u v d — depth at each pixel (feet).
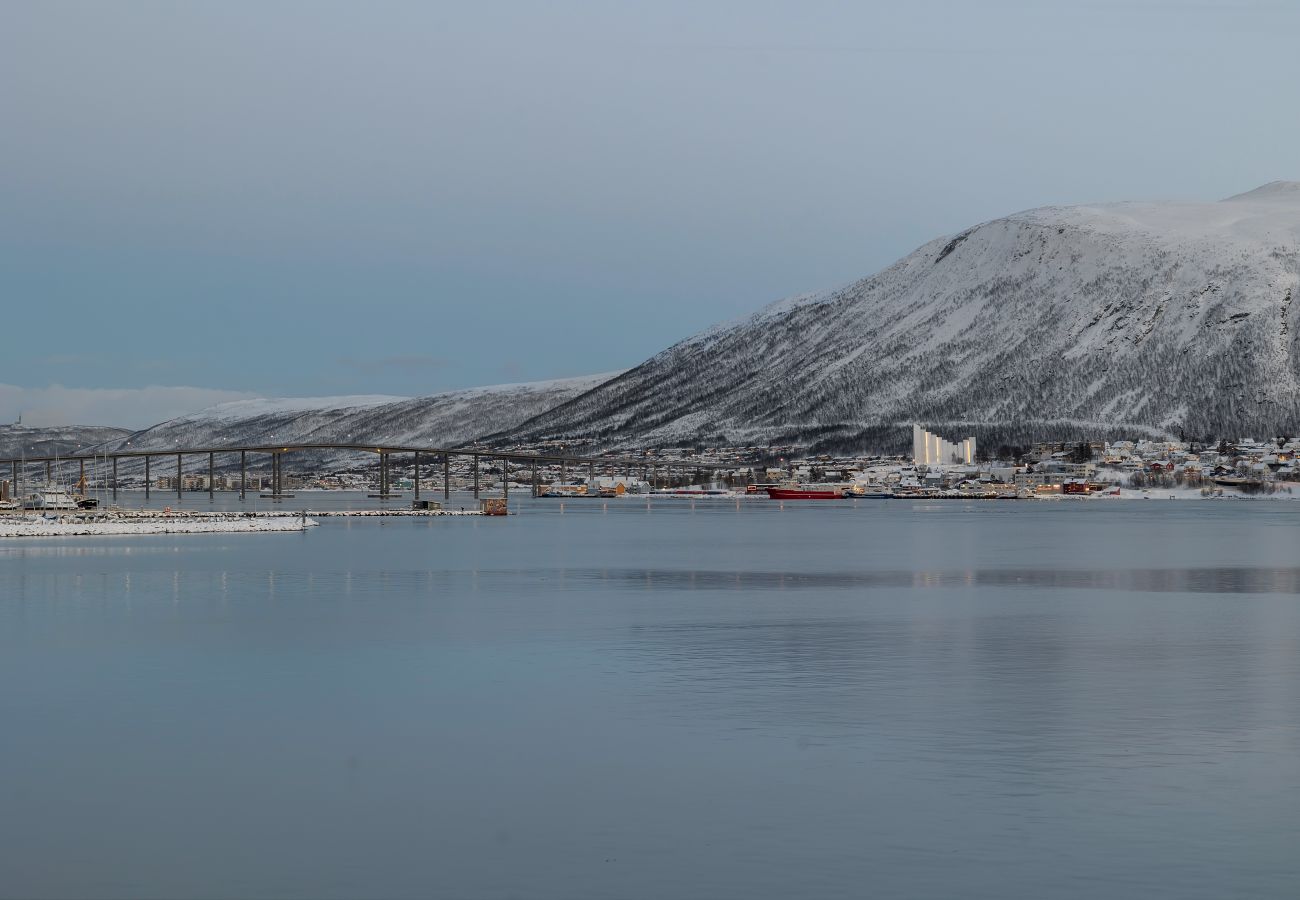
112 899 76.33
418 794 97.09
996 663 158.71
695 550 422.82
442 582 286.66
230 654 167.53
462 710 128.67
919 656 165.17
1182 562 352.28
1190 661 160.15
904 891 76.43
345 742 114.32
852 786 98.27
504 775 102.42
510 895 76.33
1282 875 78.59
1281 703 130.52
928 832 86.89
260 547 423.64
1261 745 111.14
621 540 491.72
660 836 86.69
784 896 75.82
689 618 211.41
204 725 121.80
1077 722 121.29
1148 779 99.76
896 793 96.22
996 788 97.45
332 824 89.86
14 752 110.93
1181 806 92.38
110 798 96.63
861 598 247.09
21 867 81.61
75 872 80.74
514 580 293.02
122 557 366.22
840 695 136.15
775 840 85.61
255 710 128.98
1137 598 245.24
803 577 302.86
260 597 246.68
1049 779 99.91
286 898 76.18
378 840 86.33
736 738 115.03
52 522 538.88
